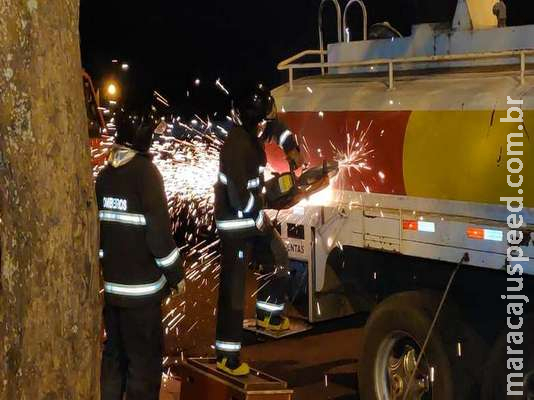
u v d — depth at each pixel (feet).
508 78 21.99
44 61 14.74
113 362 22.30
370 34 27.94
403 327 23.16
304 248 25.98
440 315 22.49
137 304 21.54
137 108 21.53
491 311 22.65
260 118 23.65
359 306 26.37
